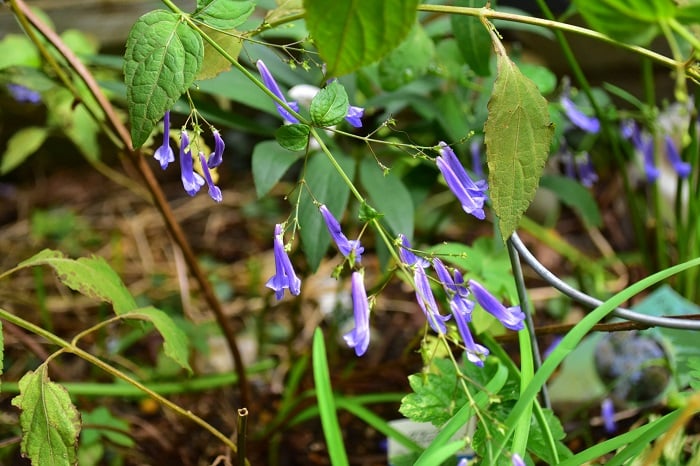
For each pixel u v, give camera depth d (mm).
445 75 519
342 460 366
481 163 527
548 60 708
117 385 512
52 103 586
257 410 550
